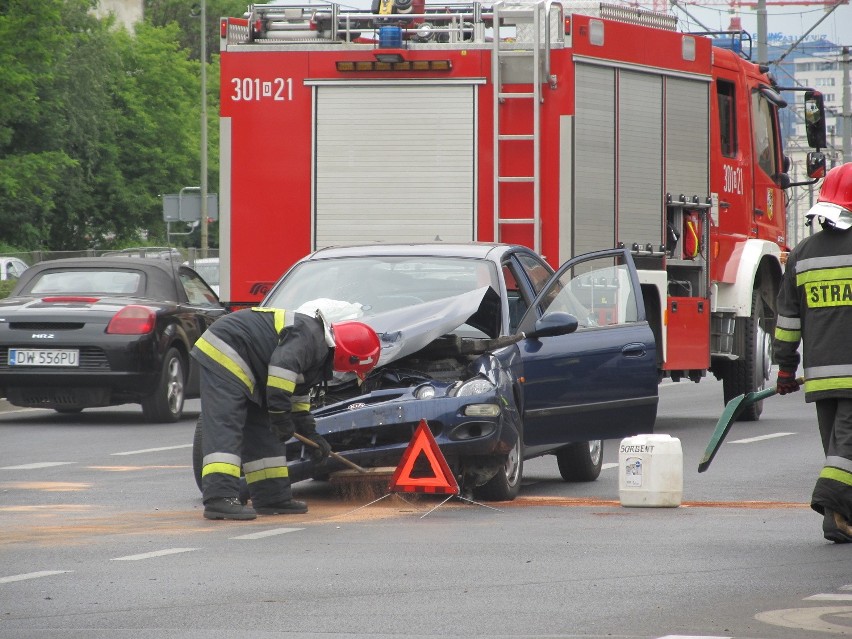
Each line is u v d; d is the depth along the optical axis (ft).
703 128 145.18
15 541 73.82
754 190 157.07
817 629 52.54
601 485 101.55
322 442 83.82
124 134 595.06
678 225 142.20
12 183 497.05
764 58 335.67
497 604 57.06
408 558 68.23
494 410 86.79
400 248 100.63
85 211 572.10
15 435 137.08
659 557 68.54
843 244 74.28
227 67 133.49
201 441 90.48
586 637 51.13
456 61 130.62
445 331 86.48
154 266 156.87
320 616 54.75
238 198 133.49
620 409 97.81
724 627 52.85
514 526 79.36
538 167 128.88
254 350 82.17
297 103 132.87
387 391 87.30
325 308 83.61
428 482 86.33
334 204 132.46
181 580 62.49
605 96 132.77
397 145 131.34
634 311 100.22
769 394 79.46
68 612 55.72
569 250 128.47
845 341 73.61
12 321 145.79
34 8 366.22
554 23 129.70
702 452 122.31
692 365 141.59
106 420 154.51
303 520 81.92
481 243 102.78
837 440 73.26
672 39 140.67
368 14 134.51
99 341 144.87
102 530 77.87
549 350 93.91
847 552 70.08
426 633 51.80
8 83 374.84
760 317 157.17
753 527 78.95
